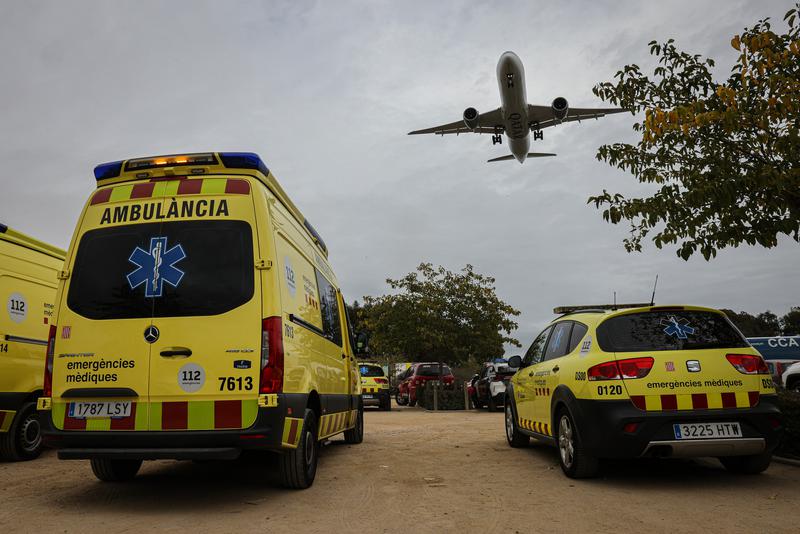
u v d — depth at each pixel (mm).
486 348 22688
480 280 23516
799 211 6887
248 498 5316
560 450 6328
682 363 5438
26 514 4766
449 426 12852
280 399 4832
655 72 8219
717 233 7285
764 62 6594
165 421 4785
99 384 4879
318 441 6254
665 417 5297
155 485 5949
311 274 6645
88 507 5008
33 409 7930
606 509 4746
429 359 25141
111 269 5094
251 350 4848
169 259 5055
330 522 4441
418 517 4574
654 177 7977
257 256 5039
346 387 8391
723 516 4461
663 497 5133
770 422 5379
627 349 5594
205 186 5230
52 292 8656
